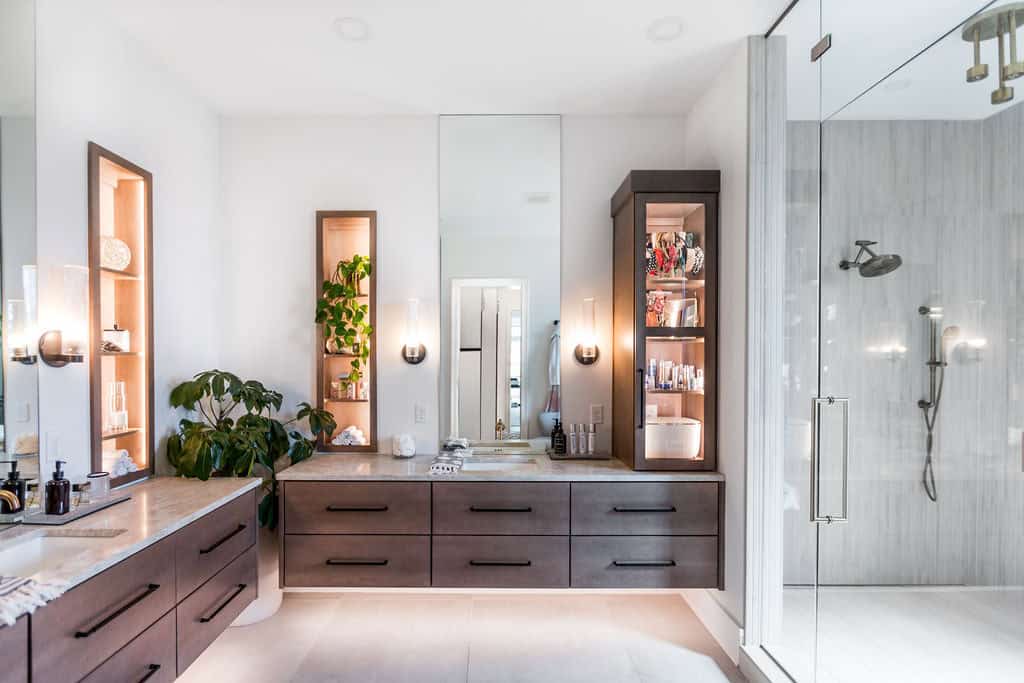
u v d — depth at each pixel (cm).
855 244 200
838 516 209
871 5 189
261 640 276
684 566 279
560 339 341
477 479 282
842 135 207
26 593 131
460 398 340
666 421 290
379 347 340
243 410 332
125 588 165
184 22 239
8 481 187
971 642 152
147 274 259
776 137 248
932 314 164
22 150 191
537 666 254
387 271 340
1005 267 141
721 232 281
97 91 229
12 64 188
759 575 251
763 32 249
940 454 163
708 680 244
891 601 181
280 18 236
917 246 171
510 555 283
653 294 290
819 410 219
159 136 274
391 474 283
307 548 284
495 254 341
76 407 216
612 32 249
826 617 215
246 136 338
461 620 298
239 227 338
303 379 338
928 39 166
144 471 257
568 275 341
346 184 340
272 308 338
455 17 237
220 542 223
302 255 339
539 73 288
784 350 249
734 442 265
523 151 340
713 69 282
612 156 341
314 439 337
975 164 150
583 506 282
